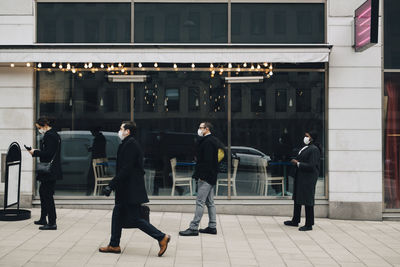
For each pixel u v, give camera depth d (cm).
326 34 1069
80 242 775
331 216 1059
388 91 1076
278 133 1077
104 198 1077
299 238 859
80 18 1075
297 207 955
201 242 805
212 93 1076
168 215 1031
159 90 1076
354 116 1063
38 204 1066
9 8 1070
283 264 686
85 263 658
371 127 1062
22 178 1066
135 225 698
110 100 1078
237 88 1077
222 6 1074
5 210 957
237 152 1077
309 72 1073
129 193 688
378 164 1060
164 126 1076
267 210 1065
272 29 1073
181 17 1074
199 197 850
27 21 1071
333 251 770
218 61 1004
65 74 1079
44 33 1075
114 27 1075
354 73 1064
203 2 1075
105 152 1080
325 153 1071
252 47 1007
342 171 1061
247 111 1075
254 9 1075
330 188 1060
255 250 762
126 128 701
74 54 1002
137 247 756
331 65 1064
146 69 1075
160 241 700
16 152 954
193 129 1075
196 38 1073
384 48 1074
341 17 1066
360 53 1064
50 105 1079
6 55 998
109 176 1080
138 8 1074
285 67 1074
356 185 1060
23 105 1071
